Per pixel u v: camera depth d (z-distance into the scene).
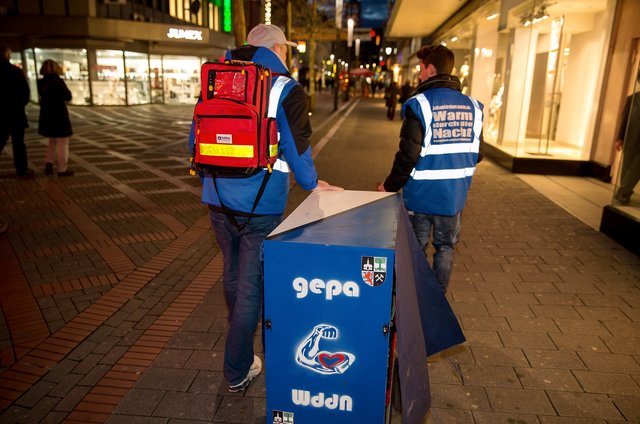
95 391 2.91
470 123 3.30
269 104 2.44
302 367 2.14
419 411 2.29
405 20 19.69
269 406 2.23
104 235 5.64
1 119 8.09
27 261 4.86
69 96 8.37
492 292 4.23
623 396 2.88
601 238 5.65
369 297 1.99
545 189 8.23
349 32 31.52
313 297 2.03
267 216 2.62
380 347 2.04
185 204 7.04
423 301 2.83
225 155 2.42
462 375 3.07
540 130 11.08
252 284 2.67
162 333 3.55
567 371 3.12
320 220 2.31
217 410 2.75
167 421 2.66
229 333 2.73
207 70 2.41
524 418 2.70
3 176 8.59
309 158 2.56
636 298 4.13
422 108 3.18
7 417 2.69
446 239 3.51
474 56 14.30
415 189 3.36
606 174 8.76
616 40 8.62
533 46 10.62
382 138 14.88
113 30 24.28
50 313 3.83
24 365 3.16
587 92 10.11
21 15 23.41
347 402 2.15
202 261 4.92
